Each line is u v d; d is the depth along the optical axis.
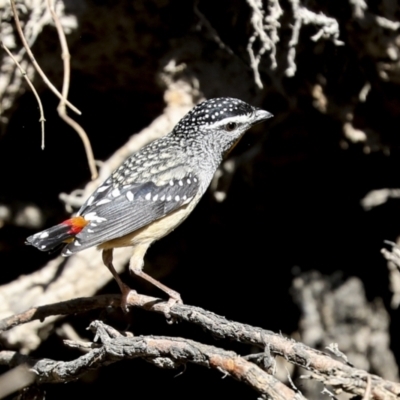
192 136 9.23
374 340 12.39
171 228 9.00
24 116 10.95
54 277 10.81
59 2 9.69
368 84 10.55
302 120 10.93
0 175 11.27
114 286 11.12
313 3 10.02
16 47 9.83
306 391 11.93
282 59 10.30
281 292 12.67
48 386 12.29
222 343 12.59
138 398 12.84
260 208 11.94
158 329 12.46
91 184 10.83
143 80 10.62
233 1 10.03
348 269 12.51
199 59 10.46
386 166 11.57
